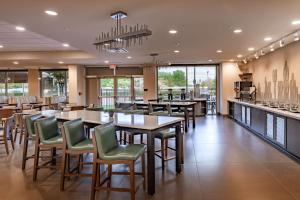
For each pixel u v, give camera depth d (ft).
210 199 10.28
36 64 38.83
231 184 11.83
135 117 14.19
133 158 9.76
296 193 10.80
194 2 11.74
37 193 11.02
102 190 10.43
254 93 32.35
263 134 22.08
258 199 10.27
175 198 10.39
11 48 29.50
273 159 15.90
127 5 12.03
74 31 16.89
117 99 43.65
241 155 16.83
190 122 32.35
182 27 16.26
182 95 40.96
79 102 41.04
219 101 41.11
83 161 14.56
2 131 19.39
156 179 12.51
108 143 10.46
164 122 12.03
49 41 25.22
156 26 15.92
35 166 12.58
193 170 13.82
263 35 18.83
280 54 24.31
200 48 24.79
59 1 11.39
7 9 12.37
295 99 20.97
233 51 26.94
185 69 42.47
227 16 13.92
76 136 11.75
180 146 14.08
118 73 43.65
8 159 16.34
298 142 15.43
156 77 42.47
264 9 12.80
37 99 41.70
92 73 43.96
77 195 10.80
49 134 12.91
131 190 9.73
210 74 42.24
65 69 44.86
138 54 28.89
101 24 15.26
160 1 11.57
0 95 45.09
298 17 14.20
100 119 13.25
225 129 27.25
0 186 11.82
